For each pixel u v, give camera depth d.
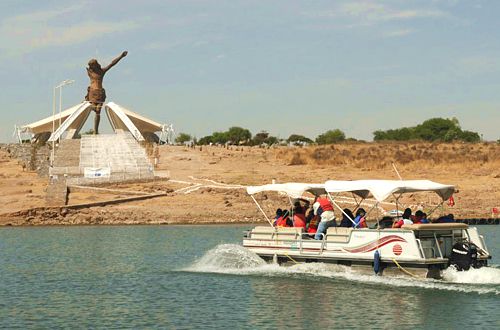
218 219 66.06
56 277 32.50
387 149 121.69
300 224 32.47
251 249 33.59
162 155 107.62
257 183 81.50
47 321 23.42
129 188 77.31
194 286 29.47
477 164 97.69
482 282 28.66
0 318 23.89
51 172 89.50
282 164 102.44
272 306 25.33
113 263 37.19
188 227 61.22
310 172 91.75
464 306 24.97
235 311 24.61
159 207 68.81
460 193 74.94
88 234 55.00
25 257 40.12
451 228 29.55
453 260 29.25
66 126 147.12
